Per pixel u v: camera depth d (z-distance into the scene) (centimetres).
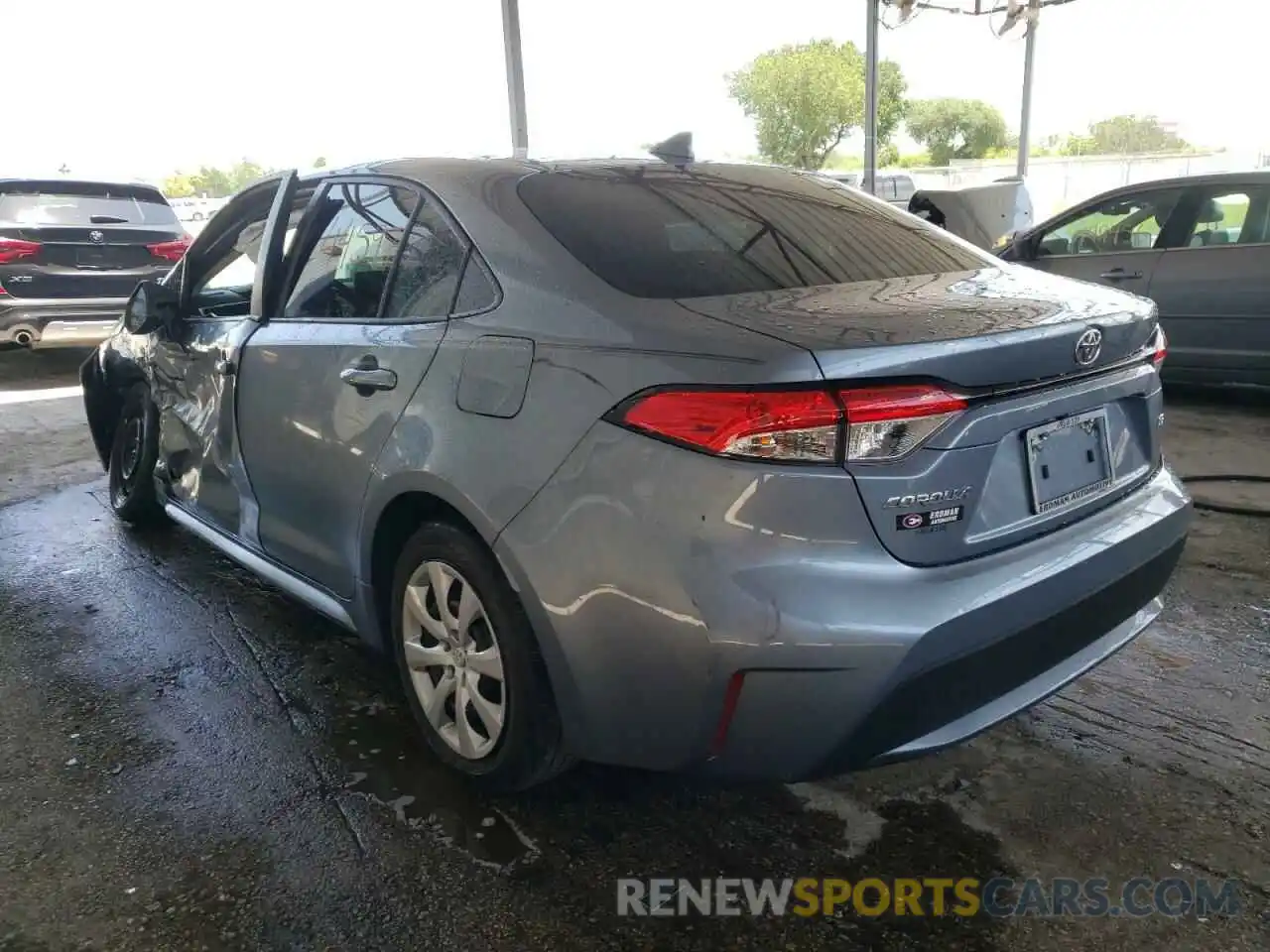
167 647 335
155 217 888
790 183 294
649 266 223
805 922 206
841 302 212
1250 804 239
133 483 433
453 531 233
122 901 214
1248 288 597
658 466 187
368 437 253
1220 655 312
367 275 275
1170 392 684
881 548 184
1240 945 196
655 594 187
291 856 228
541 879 220
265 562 332
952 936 202
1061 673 227
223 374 328
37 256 816
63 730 284
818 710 183
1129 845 226
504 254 232
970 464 192
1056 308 216
